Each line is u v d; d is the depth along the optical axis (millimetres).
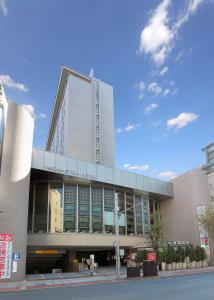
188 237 45531
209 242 42750
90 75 76500
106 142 71312
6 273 26078
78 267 37156
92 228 37938
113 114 75625
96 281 24312
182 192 47969
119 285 20859
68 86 70188
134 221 43250
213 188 44375
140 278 26312
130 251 42469
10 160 29141
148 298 13906
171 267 35719
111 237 39125
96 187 40125
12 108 30703
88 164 38344
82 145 67125
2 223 27172
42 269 40594
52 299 14523
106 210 39906
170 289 17359
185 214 46688
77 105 69688
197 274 29453
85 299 14102
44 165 34250
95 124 70875
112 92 77625
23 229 28781
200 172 46312
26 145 31234
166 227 43625
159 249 37188
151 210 48438
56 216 36125
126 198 43312
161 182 47812
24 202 29609
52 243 34844
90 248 40250
